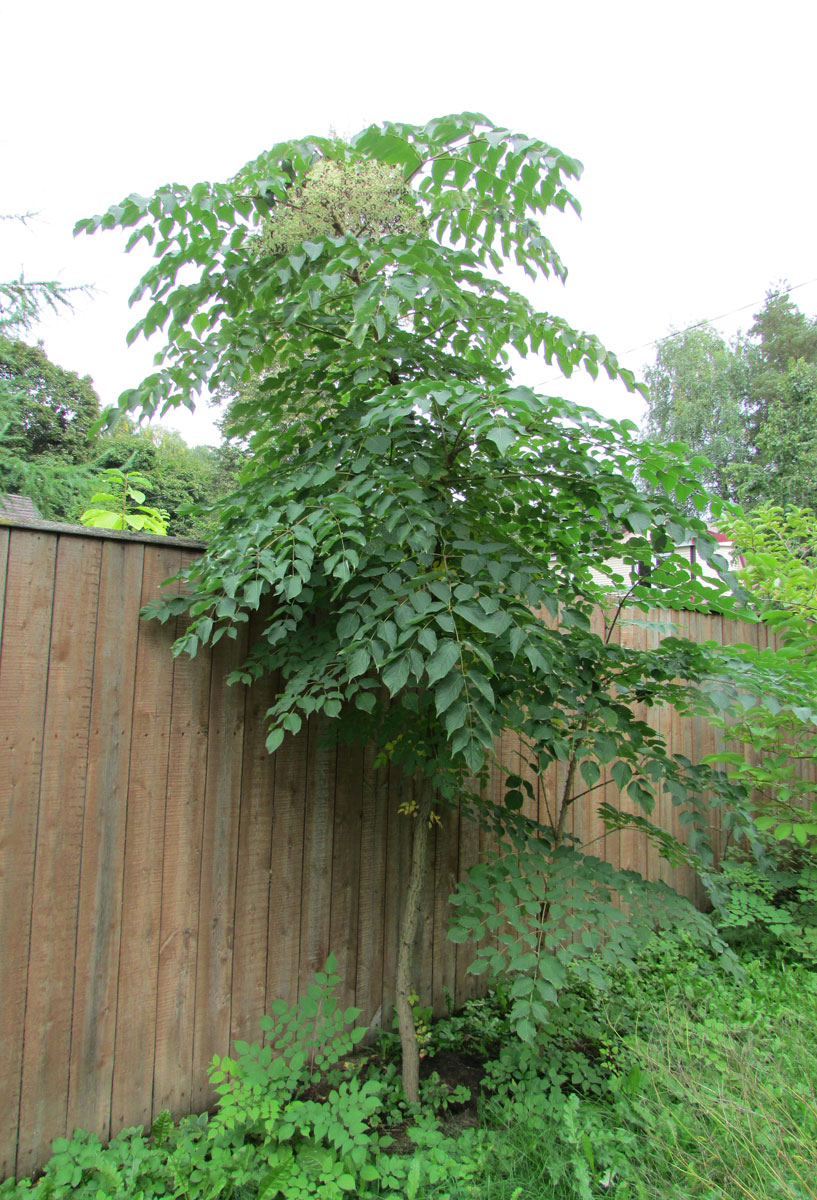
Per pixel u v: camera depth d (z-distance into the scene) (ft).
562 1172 5.76
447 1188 5.94
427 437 7.01
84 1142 6.14
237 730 7.45
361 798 8.55
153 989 6.72
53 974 6.10
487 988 9.80
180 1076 6.87
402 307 6.63
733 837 13.65
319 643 6.95
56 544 6.28
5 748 5.93
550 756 7.45
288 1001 7.77
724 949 6.66
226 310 7.03
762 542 13.41
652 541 6.01
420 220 6.98
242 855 7.45
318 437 7.35
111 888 6.49
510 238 7.54
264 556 5.64
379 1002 8.63
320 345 7.22
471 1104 7.30
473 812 8.90
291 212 6.56
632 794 6.84
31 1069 5.94
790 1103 5.93
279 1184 5.60
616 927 6.44
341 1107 6.20
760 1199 4.71
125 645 6.67
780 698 7.16
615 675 7.79
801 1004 8.63
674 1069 6.61
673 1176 5.46
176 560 7.04
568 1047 7.95
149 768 6.78
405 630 5.46
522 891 6.57
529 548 7.82
